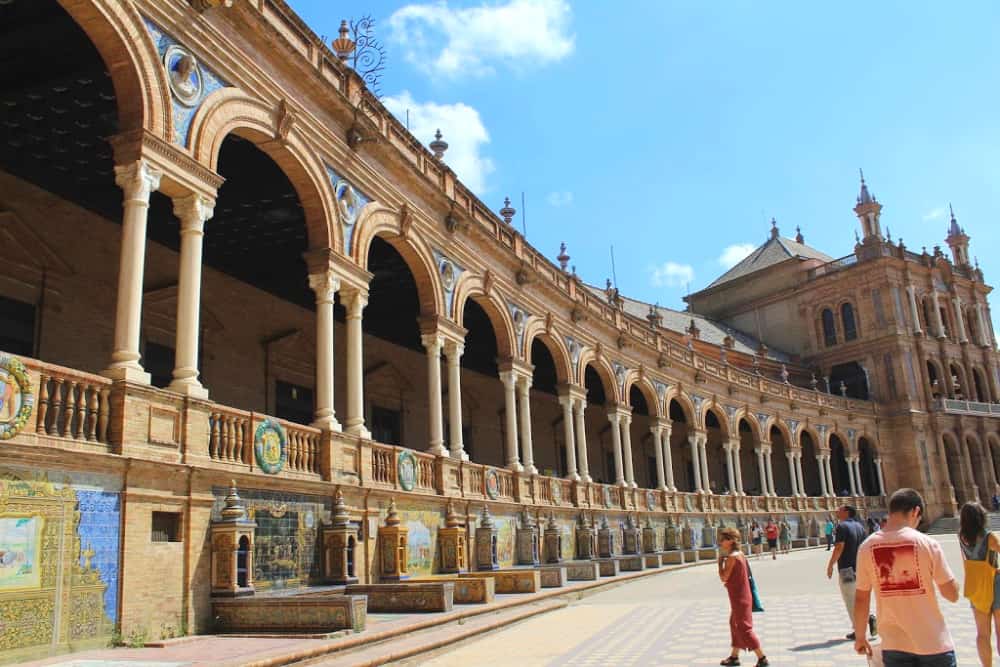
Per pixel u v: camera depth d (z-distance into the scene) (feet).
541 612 55.83
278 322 82.69
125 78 41.96
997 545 26.45
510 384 88.74
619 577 82.17
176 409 41.14
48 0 41.32
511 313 91.15
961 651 36.01
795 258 240.73
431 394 73.05
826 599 59.47
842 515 40.04
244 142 55.77
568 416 103.35
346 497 55.36
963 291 239.71
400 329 98.73
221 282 75.97
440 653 39.29
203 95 46.85
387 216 67.10
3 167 56.85
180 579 39.75
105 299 63.52
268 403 79.77
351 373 60.23
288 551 48.80
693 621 49.44
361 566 56.03
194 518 40.93
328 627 38.88
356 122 61.72
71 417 35.01
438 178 77.87
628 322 127.95
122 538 36.63
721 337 227.81
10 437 31.86
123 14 41.29
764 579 81.51
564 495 97.30
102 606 35.29
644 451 170.91
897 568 19.90
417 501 65.26
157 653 33.58
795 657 35.55
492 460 122.01
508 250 89.66
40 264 58.54
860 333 223.30
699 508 138.00
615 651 39.04
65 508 34.09
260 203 64.44
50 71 47.14
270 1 54.13
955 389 222.69
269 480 47.39
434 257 75.05
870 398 218.38
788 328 240.53
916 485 207.51
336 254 58.65
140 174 41.19
